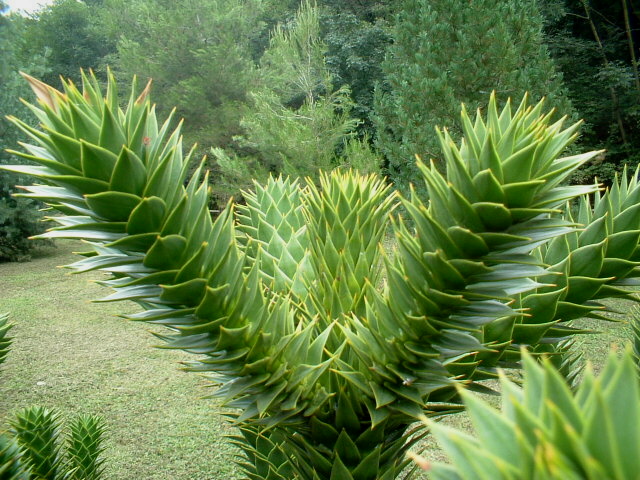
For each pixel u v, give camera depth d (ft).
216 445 13.21
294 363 3.67
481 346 3.35
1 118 36.24
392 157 28.68
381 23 49.96
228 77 48.11
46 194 3.04
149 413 15.05
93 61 91.20
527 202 2.96
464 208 3.02
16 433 6.02
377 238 4.48
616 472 1.25
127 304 26.94
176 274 3.26
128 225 3.13
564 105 25.75
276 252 5.17
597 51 44.16
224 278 3.42
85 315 24.99
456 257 3.18
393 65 31.35
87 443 7.48
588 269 3.87
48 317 24.67
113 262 3.33
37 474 5.83
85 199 2.93
